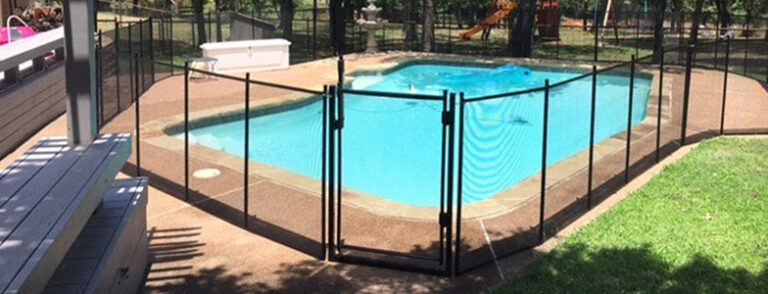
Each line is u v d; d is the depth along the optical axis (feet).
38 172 15.30
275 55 64.54
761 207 25.11
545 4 119.85
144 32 69.72
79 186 14.32
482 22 122.62
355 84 64.85
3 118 31.76
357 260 20.26
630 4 156.25
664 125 40.52
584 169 30.91
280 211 24.70
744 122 42.06
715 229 22.81
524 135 43.50
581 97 57.11
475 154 38.75
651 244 21.49
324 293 18.30
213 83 53.21
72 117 17.90
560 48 103.91
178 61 67.87
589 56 92.63
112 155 16.78
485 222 23.66
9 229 11.98
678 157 33.68
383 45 93.15
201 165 30.86
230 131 42.11
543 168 21.75
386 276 19.49
